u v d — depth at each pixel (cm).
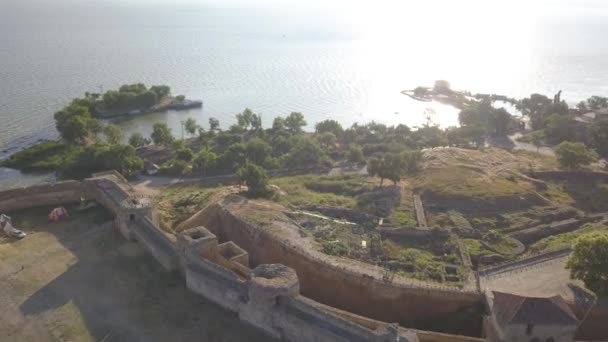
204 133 17762
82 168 14312
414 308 7269
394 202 10800
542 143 16988
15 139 17425
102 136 18825
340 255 8331
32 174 14350
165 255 7412
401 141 16562
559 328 5672
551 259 8125
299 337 5844
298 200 10756
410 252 8569
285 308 6012
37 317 6384
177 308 6662
